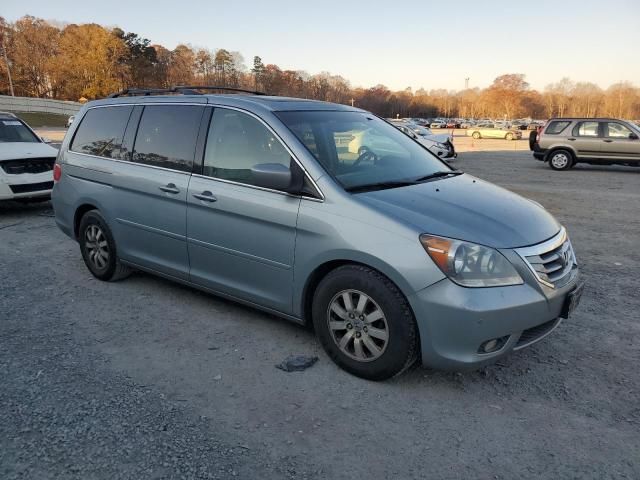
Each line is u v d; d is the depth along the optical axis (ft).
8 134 30.73
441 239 9.97
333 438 9.25
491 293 9.83
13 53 296.51
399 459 8.73
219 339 13.08
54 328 13.71
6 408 10.04
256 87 400.06
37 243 22.39
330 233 10.99
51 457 8.68
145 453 8.79
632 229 25.95
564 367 11.79
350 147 13.11
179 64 364.79
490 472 8.44
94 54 270.05
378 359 10.71
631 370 11.68
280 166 11.59
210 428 9.50
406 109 480.64
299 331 13.53
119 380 11.13
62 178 17.87
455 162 67.21
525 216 11.44
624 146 53.67
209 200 13.14
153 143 14.99
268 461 8.64
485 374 11.46
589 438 9.29
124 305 15.28
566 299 10.83
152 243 15.08
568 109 442.50
